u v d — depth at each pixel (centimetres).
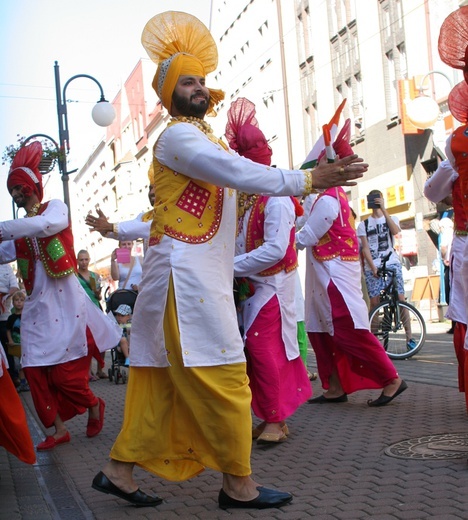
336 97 3234
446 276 1463
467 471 443
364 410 670
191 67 409
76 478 504
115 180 7306
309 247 696
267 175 380
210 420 391
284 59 3791
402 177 2678
